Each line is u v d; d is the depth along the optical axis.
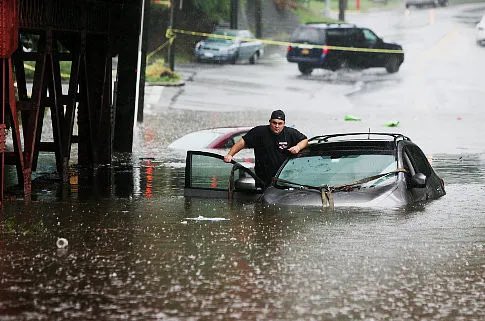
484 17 134.38
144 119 81.12
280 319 18.80
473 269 23.36
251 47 131.12
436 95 103.25
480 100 99.62
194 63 131.25
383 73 118.50
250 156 53.25
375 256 24.83
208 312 19.28
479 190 39.56
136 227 29.41
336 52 117.56
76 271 22.92
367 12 159.38
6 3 34.44
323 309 19.56
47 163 51.44
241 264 23.78
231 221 30.44
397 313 19.33
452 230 28.88
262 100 99.62
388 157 34.59
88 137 49.09
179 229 28.95
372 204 32.72
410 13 156.75
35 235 27.92
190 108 92.31
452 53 129.75
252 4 152.00
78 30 44.28
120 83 56.09
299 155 35.25
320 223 29.83
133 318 18.84
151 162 52.41
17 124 37.22
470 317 19.08
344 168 34.41
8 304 19.86
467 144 64.44
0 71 35.25
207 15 142.12
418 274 22.77
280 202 33.38
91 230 28.83
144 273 22.73
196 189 36.91
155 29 137.62
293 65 128.12
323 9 159.88
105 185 42.09
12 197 37.31
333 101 99.19
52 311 19.33
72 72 45.16
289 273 22.78
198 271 22.95
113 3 48.50
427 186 36.00
